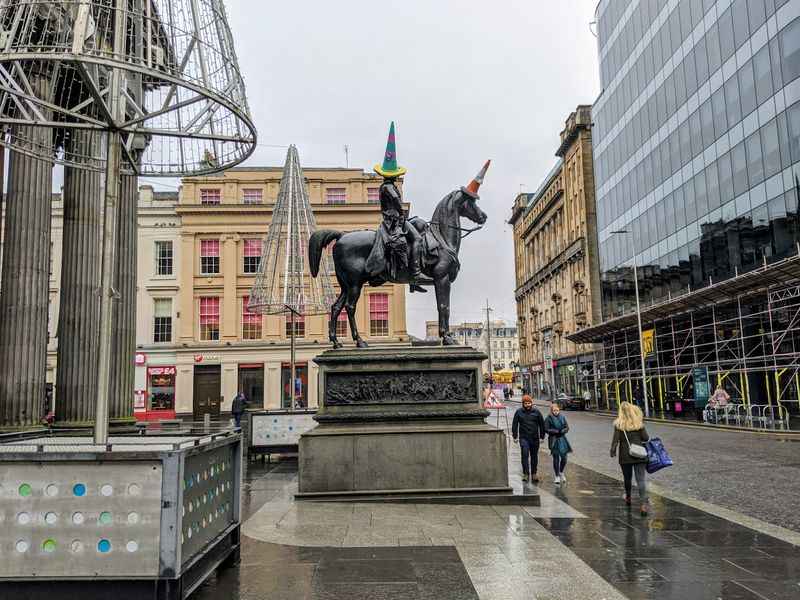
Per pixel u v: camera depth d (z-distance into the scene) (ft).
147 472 15.34
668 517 29.32
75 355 48.03
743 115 103.65
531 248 264.93
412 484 32.71
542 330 238.68
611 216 166.50
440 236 36.83
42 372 43.09
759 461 52.54
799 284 81.10
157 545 15.14
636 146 149.69
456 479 32.73
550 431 41.55
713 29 113.09
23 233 42.55
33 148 38.96
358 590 18.45
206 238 152.15
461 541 24.21
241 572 20.24
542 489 38.88
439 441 33.01
